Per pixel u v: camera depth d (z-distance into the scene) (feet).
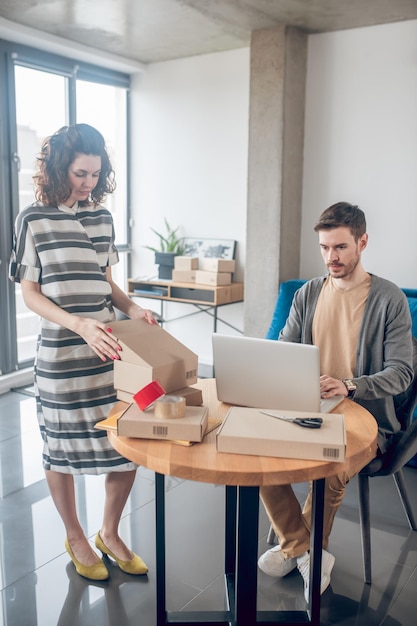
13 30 12.76
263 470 4.32
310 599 5.78
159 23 12.71
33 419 12.21
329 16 11.94
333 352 6.81
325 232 6.54
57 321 6.15
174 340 5.95
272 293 13.58
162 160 16.43
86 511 8.57
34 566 7.22
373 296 6.62
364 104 12.80
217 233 15.70
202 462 4.44
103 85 16.16
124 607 6.47
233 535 6.71
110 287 6.88
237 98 14.83
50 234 6.31
